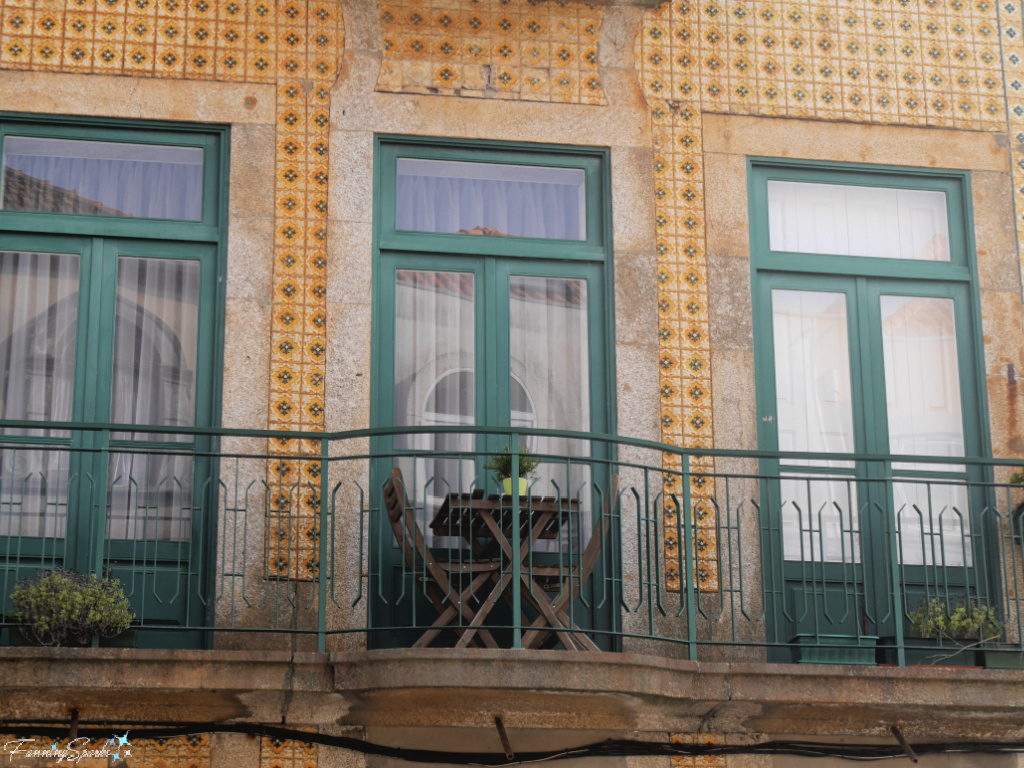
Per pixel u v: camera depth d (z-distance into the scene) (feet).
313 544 28.78
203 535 28.89
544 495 30.01
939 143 32.71
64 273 30.01
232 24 31.04
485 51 31.73
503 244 31.04
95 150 30.50
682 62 32.30
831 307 31.91
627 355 30.63
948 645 28.66
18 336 29.66
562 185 31.63
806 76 32.60
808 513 29.91
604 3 32.22
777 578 30.17
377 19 31.50
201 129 30.60
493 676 25.40
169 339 29.86
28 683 25.32
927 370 31.86
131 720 27.07
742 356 30.96
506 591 28.66
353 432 26.71
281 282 29.94
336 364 29.71
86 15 30.66
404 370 30.35
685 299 31.07
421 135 31.09
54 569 27.25
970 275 32.24
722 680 26.99
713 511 30.12
